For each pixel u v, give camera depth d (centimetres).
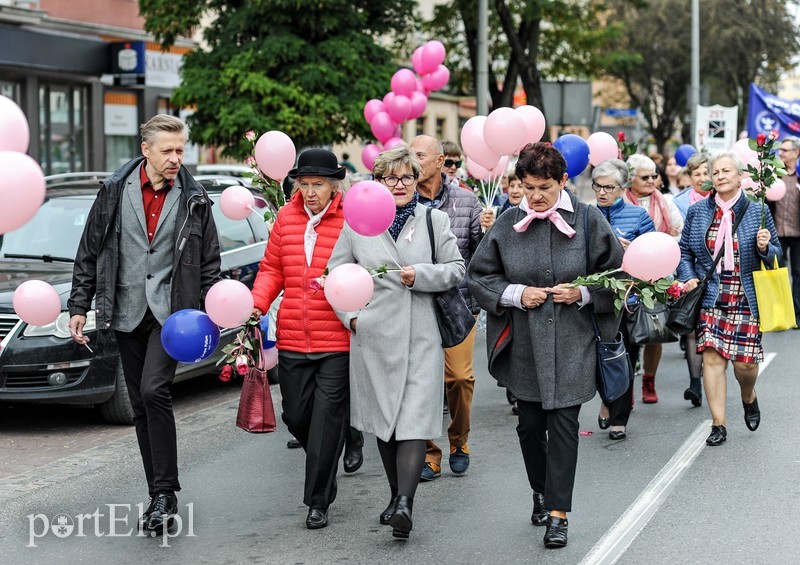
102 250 630
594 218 596
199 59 1969
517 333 606
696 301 818
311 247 635
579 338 594
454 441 753
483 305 606
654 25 5041
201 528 641
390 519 590
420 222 630
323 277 605
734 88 5131
